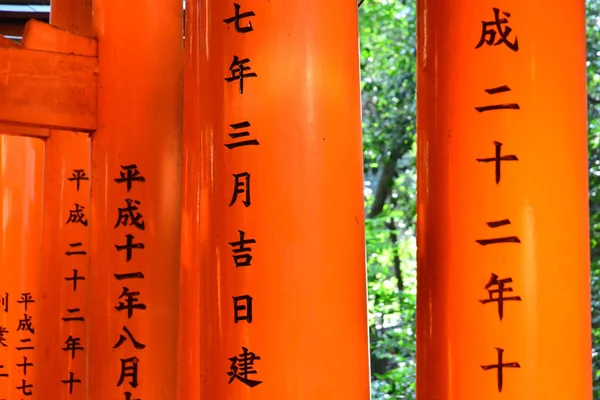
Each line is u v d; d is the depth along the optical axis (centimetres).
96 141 385
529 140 281
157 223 387
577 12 290
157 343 385
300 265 280
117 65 384
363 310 289
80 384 459
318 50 288
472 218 282
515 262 279
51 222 461
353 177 291
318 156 285
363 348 288
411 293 909
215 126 294
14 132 447
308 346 279
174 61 395
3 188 514
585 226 287
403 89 972
